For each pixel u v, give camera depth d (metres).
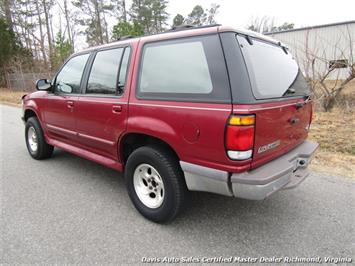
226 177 2.12
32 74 19.75
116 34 16.00
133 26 15.95
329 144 5.20
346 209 2.99
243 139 2.01
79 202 3.17
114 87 2.95
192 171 2.31
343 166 4.17
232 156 2.05
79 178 3.88
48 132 4.29
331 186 3.54
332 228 2.64
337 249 2.34
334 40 13.40
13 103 13.30
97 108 3.12
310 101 3.10
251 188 2.06
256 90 2.12
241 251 2.32
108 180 3.82
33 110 4.41
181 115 2.29
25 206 3.07
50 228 2.64
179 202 2.52
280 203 3.13
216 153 2.12
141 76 2.69
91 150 3.53
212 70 2.15
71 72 3.67
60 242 2.43
